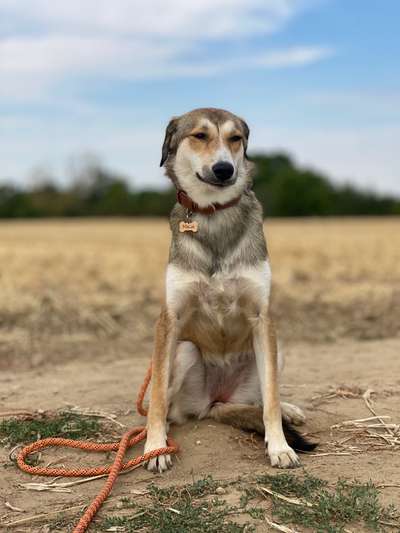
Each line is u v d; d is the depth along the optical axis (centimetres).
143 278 417
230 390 149
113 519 104
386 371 186
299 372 192
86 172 2578
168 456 125
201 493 112
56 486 119
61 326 279
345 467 120
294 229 1159
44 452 133
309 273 452
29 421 149
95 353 243
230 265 134
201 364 147
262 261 136
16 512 110
